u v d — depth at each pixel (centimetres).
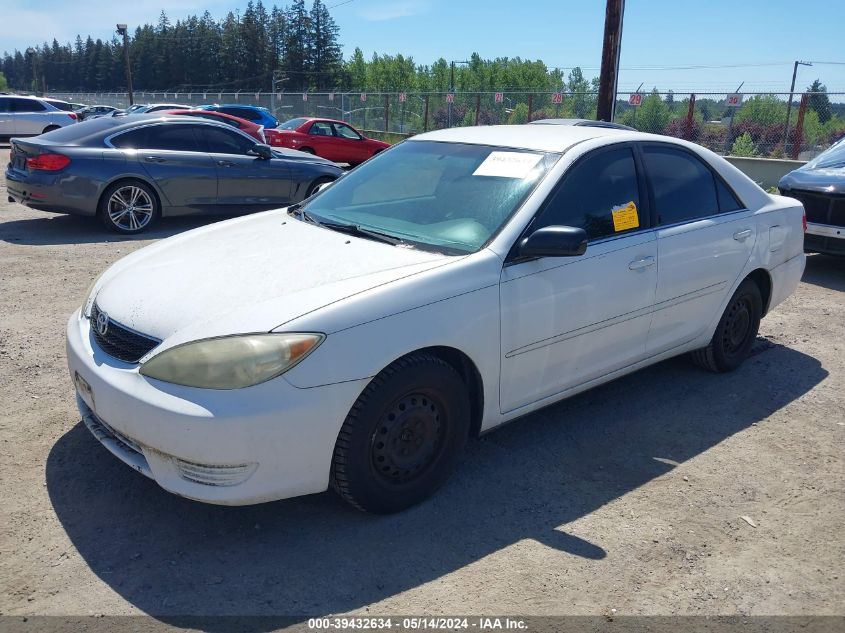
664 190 428
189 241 390
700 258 436
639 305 403
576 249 328
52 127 2464
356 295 297
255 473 279
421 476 326
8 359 481
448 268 322
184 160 944
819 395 475
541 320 352
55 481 340
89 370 307
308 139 1959
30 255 791
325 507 329
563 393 385
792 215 519
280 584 277
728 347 495
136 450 300
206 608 263
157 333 297
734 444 404
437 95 2945
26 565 282
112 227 914
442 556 297
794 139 1759
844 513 339
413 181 405
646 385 482
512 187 370
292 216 416
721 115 1905
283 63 9575
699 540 315
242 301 303
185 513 320
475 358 329
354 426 294
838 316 655
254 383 273
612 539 312
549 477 361
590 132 425
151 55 11550
